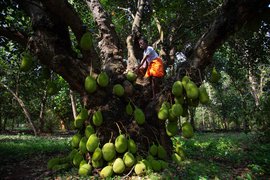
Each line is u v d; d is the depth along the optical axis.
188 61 5.54
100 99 5.32
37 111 22.02
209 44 5.32
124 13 11.01
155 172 4.90
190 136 5.18
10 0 5.79
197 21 10.12
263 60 10.48
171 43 9.20
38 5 5.04
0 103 20.52
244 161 6.17
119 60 5.88
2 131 21.17
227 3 4.98
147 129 5.56
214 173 4.91
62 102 18.25
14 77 17.41
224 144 8.62
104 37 6.00
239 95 23.06
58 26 5.21
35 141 11.25
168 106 5.37
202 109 29.06
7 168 5.84
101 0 10.17
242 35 8.09
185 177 4.61
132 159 4.85
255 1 4.65
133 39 7.03
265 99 10.38
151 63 6.07
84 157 5.29
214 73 5.40
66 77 5.21
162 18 10.30
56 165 5.43
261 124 9.52
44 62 5.21
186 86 5.11
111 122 5.29
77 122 5.34
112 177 4.79
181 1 9.73
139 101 5.77
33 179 4.99
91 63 5.36
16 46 7.12
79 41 5.39
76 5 10.04
